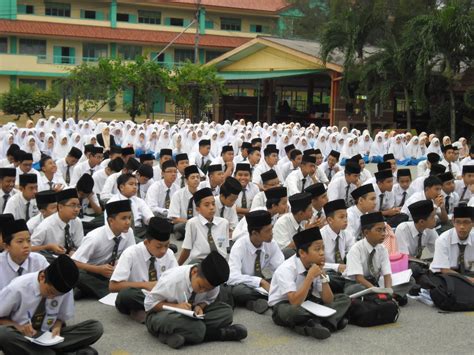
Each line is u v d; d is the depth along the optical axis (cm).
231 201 888
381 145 2375
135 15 4331
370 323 647
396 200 1078
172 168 1053
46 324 527
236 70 3722
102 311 678
